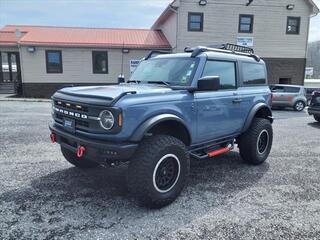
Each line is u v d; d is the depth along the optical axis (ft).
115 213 12.53
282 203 13.78
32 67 67.26
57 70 68.49
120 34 75.82
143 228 11.43
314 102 39.45
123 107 11.79
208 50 16.55
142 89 13.64
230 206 13.39
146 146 12.67
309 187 15.76
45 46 66.64
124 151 11.85
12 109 45.21
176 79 15.38
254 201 13.94
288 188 15.58
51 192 14.38
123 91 12.60
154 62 17.39
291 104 55.67
